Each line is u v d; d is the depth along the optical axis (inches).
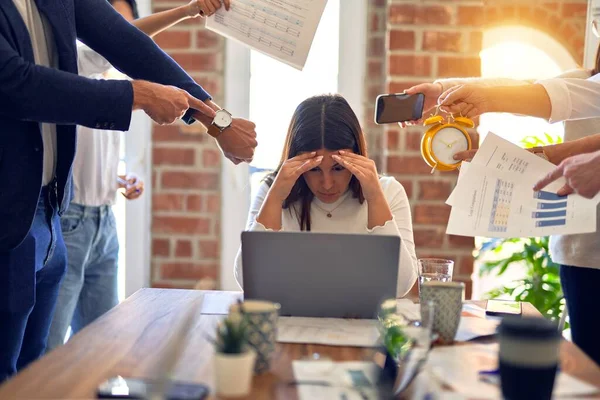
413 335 43.8
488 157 59.6
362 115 113.3
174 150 109.4
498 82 73.0
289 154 71.7
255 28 75.5
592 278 71.7
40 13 64.6
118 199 115.6
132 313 56.4
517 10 112.7
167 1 107.3
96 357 45.1
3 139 60.4
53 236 68.0
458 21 100.8
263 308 44.6
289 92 114.5
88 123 61.8
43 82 58.8
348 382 40.5
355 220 74.5
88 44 74.2
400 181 103.3
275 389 39.9
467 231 56.9
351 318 54.6
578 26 112.4
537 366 36.9
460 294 49.5
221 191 111.9
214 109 76.4
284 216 75.2
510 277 121.1
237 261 68.8
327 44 113.6
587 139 65.9
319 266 53.1
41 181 62.7
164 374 36.5
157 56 74.9
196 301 59.8
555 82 67.8
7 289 61.5
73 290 93.4
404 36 101.3
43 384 39.9
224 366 38.2
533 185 58.4
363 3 111.5
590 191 54.9
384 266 52.8
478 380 41.3
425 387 39.9
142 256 113.9
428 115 77.4
